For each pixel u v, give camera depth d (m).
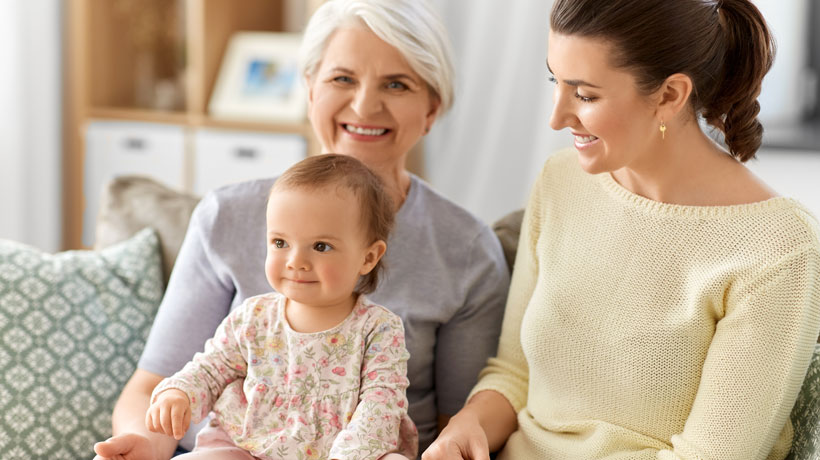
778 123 3.26
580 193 1.44
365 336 1.30
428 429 1.58
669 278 1.29
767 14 3.20
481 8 3.47
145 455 1.26
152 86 4.04
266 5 3.85
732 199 1.28
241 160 3.47
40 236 3.80
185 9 4.04
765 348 1.20
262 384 1.28
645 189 1.35
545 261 1.44
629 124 1.22
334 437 1.26
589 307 1.35
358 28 1.51
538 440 1.40
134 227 1.84
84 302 1.66
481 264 1.58
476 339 1.57
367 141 1.57
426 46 1.53
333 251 1.25
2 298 1.59
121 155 3.66
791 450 1.32
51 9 3.74
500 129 3.50
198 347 1.53
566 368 1.37
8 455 1.53
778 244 1.21
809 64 3.31
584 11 1.19
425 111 1.59
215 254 1.53
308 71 1.61
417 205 1.59
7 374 1.56
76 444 1.58
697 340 1.27
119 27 3.90
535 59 3.43
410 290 1.53
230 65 3.66
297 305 1.31
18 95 3.64
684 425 1.31
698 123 1.31
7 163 3.65
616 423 1.34
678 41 1.19
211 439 1.28
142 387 1.51
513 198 3.53
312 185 1.26
